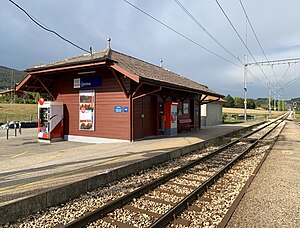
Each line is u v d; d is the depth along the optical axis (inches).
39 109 557.3
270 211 192.4
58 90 591.5
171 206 204.1
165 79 581.3
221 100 1268.5
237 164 361.7
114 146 450.6
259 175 297.7
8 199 182.1
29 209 185.8
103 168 282.7
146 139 543.8
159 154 367.9
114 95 514.9
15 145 490.9
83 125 551.8
